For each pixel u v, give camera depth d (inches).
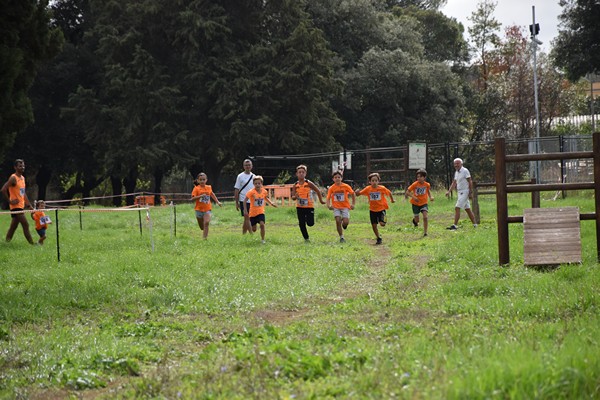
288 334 404.5
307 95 2554.1
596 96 4475.9
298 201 1063.6
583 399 245.4
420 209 1184.8
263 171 2522.1
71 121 2738.7
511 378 251.3
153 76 2479.1
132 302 566.9
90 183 3112.7
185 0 2554.1
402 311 463.2
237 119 2502.5
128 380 342.0
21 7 1363.2
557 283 526.6
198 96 2532.0
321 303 542.6
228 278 670.5
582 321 374.9
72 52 2746.1
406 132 3024.1
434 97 3075.8
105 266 767.1
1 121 1397.6
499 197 674.2
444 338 343.9
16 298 571.5
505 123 3622.0
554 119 3681.1
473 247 828.0
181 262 794.8
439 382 256.2
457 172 1189.7
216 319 494.9
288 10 2691.9
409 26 3331.7
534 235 653.9
